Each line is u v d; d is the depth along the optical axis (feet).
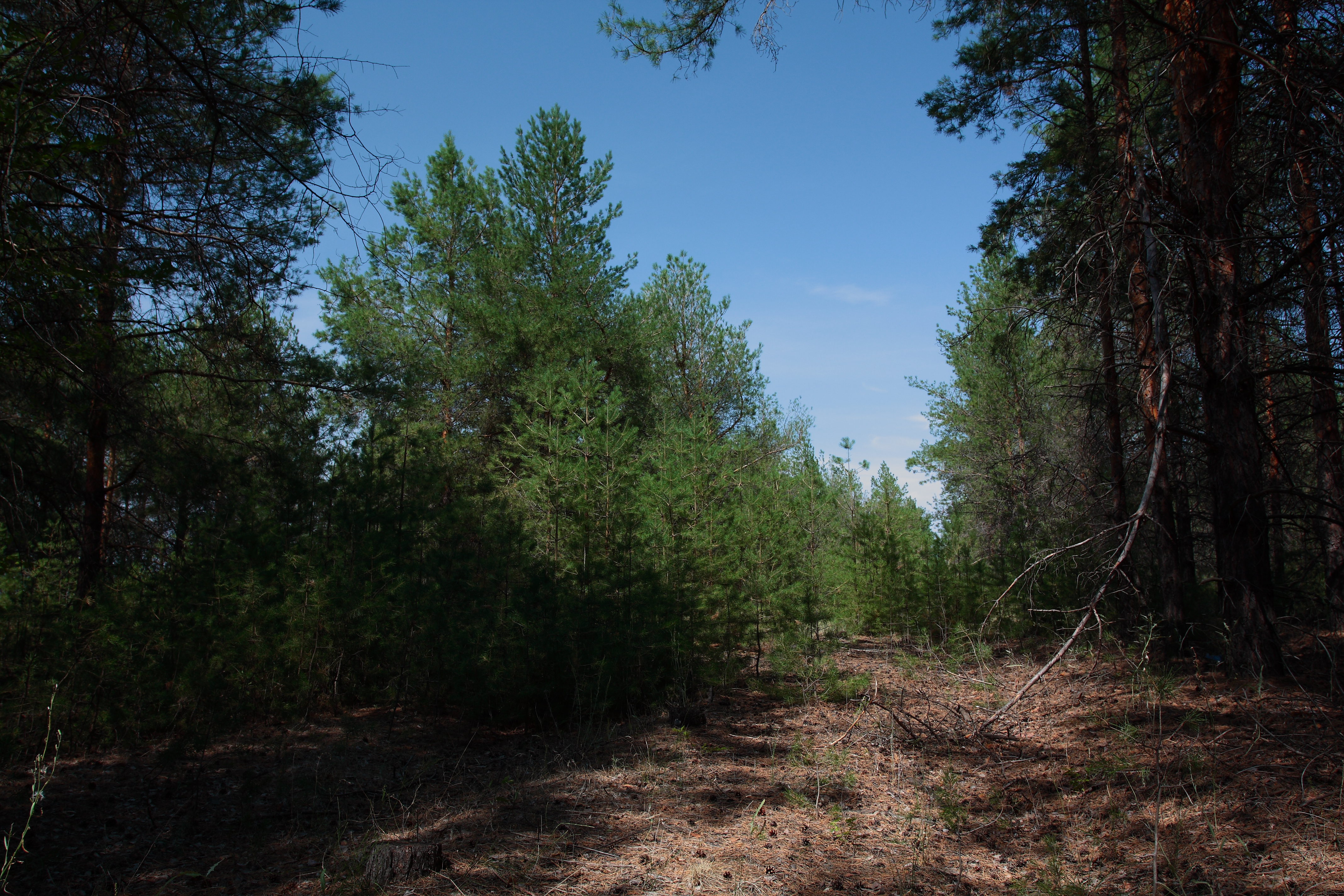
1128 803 16.34
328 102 21.81
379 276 54.60
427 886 12.59
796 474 44.65
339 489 27.55
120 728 20.67
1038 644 37.35
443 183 58.13
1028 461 52.01
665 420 57.06
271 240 24.31
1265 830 14.19
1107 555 32.42
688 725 24.41
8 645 20.76
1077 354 38.19
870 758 20.67
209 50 19.99
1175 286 27.17
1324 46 24.53
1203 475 36.24
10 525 22.80
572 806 16.90
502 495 37.32
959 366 67.21
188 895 12.42
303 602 24.35
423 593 24.36
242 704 20.12
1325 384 28.14
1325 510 33.71
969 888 12.95
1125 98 30.89
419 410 50.96
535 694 23.94
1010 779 18.74
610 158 64.69
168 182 23.12
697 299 66.28
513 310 56.95
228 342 30.40
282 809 16.97
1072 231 31.01
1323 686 23.52
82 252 20.84
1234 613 25.64
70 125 19.81
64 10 17.72
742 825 15.81
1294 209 27.22
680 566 29.27
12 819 15.81
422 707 25.89
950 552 44.98
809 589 33.99
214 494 33.01
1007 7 29.48
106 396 27.81
